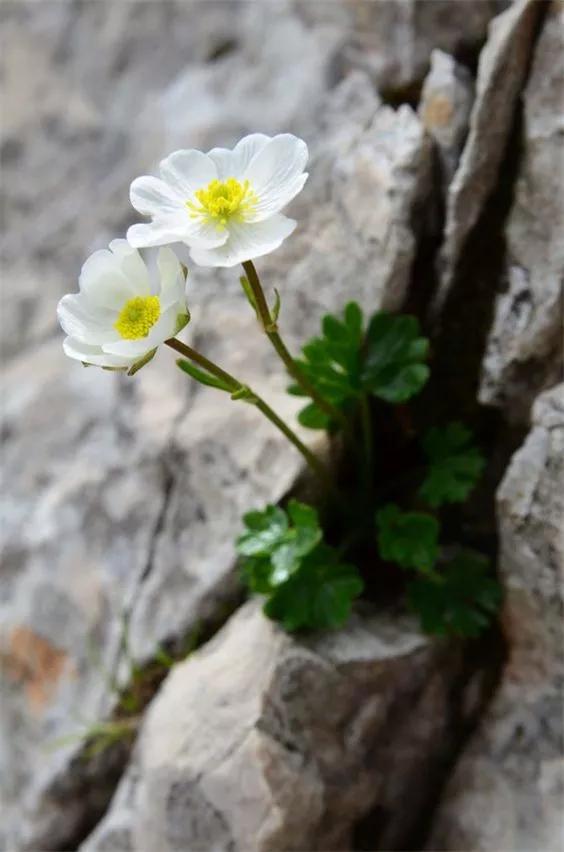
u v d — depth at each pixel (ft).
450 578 0.87
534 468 0.83
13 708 1.02
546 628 0.85
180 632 0.93
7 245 1.27
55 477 1.06
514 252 0.86
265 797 0.83
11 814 0.99
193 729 0.86
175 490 0.96
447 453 0.87
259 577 0.85
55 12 1.31
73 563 1.00
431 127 0.89
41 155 1.27
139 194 0.75
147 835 0.87
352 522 0.90
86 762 0.95
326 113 1.01
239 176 0.77
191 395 0.97
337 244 0.92
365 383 0.86
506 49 0.84
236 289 0.97
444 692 0.88
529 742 0.87
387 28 0.96
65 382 1.11
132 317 0.74
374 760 0.86
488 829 0.87
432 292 0.90
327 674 0.84
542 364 0.86
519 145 0.85
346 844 0.87
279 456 0.90
